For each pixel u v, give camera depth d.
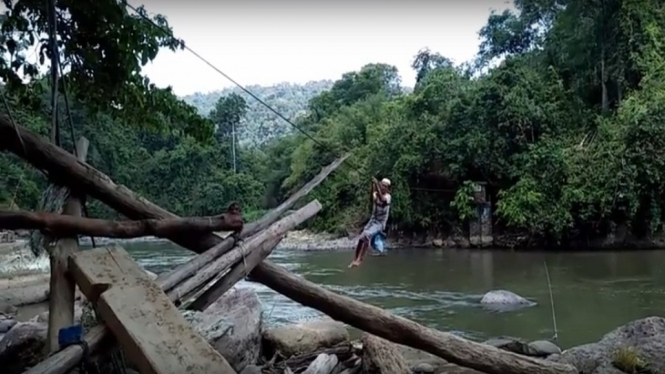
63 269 3.66
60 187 4.29
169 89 9.80
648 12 25.53
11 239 22.98
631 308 11.12
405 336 4.43
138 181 40.16
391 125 28.72
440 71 32.00
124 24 6.15
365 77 46.81
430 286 14.61
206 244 4.30
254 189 41.31
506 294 12.28
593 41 26.61
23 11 5.91
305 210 4.80
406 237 27.16
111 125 35.75
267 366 5.45
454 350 4.44
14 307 11.31
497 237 24.59
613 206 21.88
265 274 4.45
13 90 6.34
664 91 22.73
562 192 22.66
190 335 2.81
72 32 6.09
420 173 26.16
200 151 41.00
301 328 6.45
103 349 3.05
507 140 24.22
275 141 54.09
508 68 25.20
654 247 21.89
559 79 26.59
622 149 21.97
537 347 7.35
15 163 15.09
